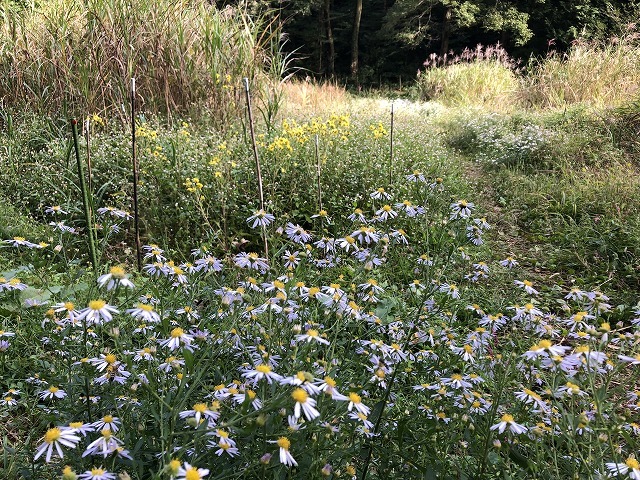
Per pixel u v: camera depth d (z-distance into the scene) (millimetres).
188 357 1494
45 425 1869
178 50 6570
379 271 3482
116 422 1518
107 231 3053
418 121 10109
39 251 3166
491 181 6719
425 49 25266
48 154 5117
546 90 10797
